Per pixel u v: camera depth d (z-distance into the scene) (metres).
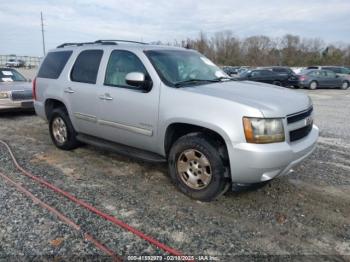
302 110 3.60
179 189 3.90
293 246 2.85
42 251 2.74
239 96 3.52
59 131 5.59
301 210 3.49
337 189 4.03
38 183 4.15
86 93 4.76
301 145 3.53
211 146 3.45
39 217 3.27
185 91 3.67
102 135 4.75
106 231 3.04
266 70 22.02
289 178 4.35
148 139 4.05
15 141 6.20
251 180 3.33
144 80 3.95
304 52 74.38
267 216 3.36
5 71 9.91
